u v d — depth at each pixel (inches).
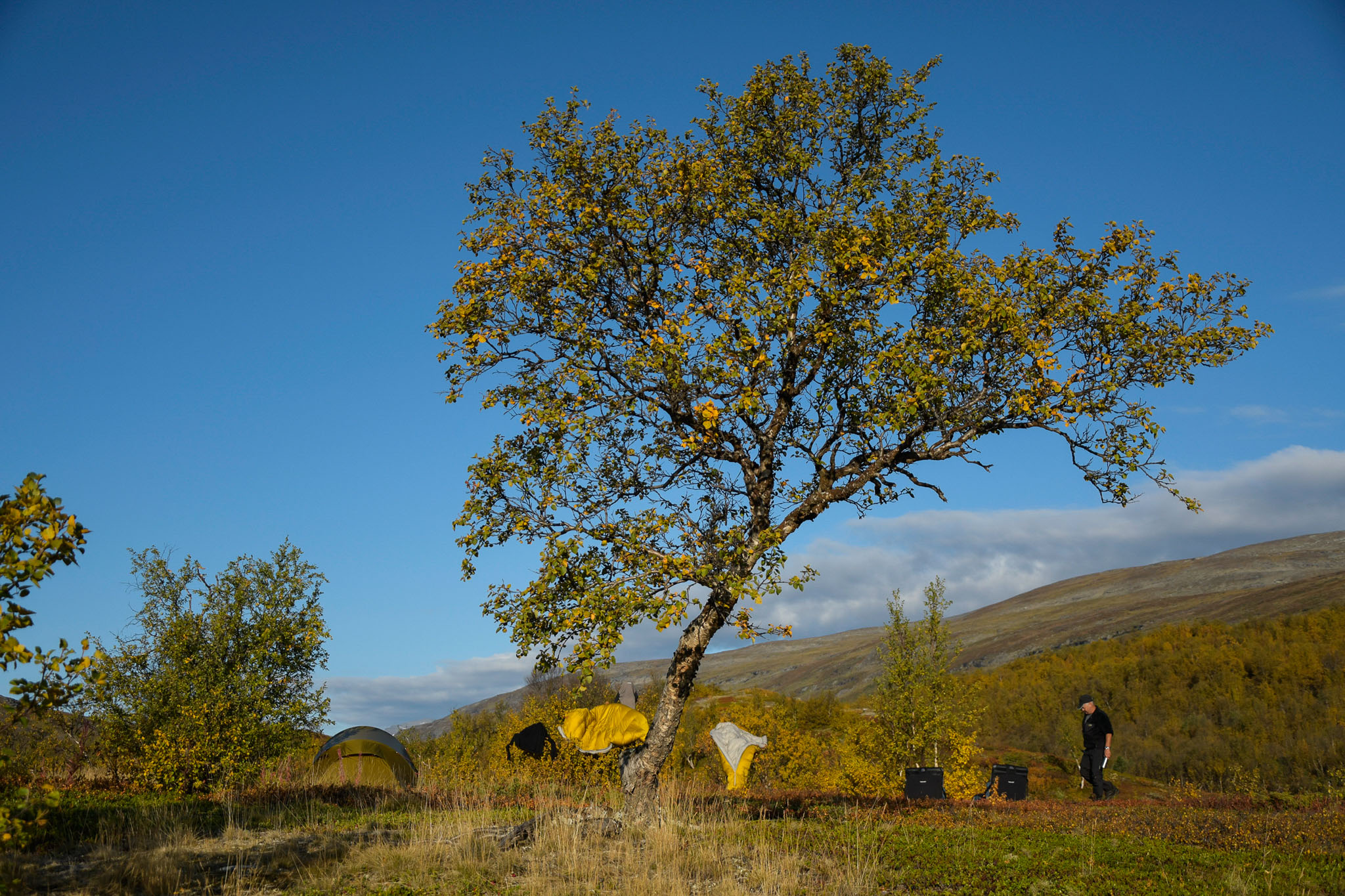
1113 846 422.9
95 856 351.9
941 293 523.8
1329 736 1443.2
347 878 344.2
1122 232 530.0
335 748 769.6
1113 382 499.2
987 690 2383.1
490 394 524.7
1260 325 501.7
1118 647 2491.4
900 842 431.2
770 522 558.6
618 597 435.8
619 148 563.2
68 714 622.2
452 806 570.3
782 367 555.2
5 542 222.2
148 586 654.5
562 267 551.8
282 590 684.7
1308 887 326.3
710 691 2677.2
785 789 967.6
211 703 621.3
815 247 536.4
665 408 524.7
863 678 4200.3
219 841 410.3
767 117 598.2
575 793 740.7
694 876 374.6
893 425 481.4
